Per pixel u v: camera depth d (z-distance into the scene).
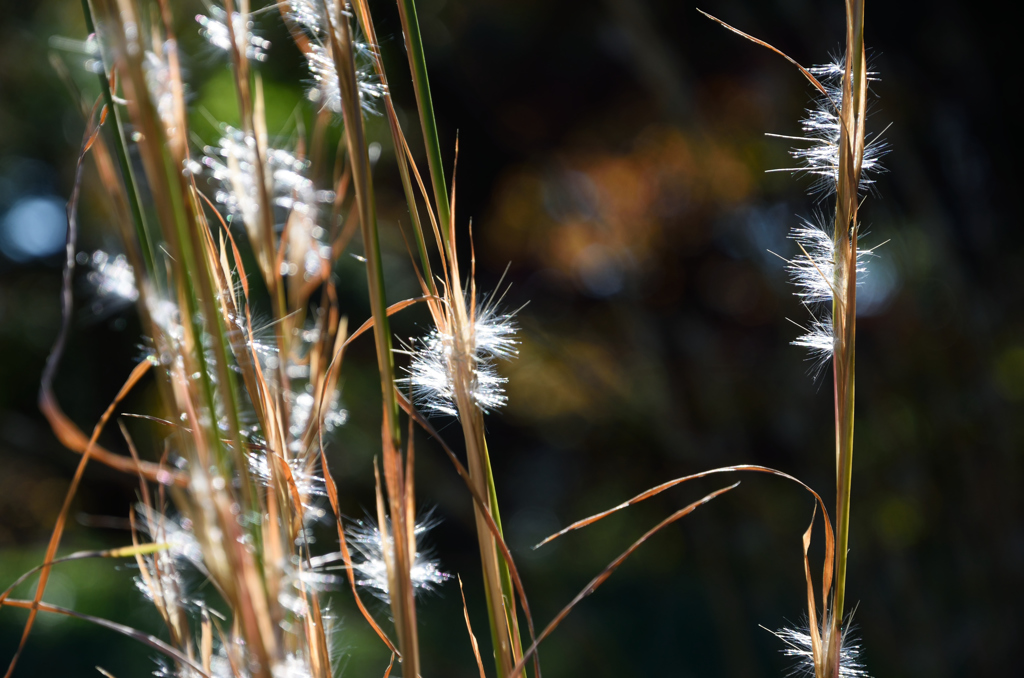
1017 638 1.49
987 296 1.71
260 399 0.73
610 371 1.71
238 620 0.71
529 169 3.81
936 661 1.47
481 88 2.87
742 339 2.83
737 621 1.49
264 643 0.69
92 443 0.72
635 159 3.56
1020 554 1.53
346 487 1.88
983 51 1.90
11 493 3.56
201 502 0.69
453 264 0.73
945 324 1.72
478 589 2.79
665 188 3.51
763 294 2.75
